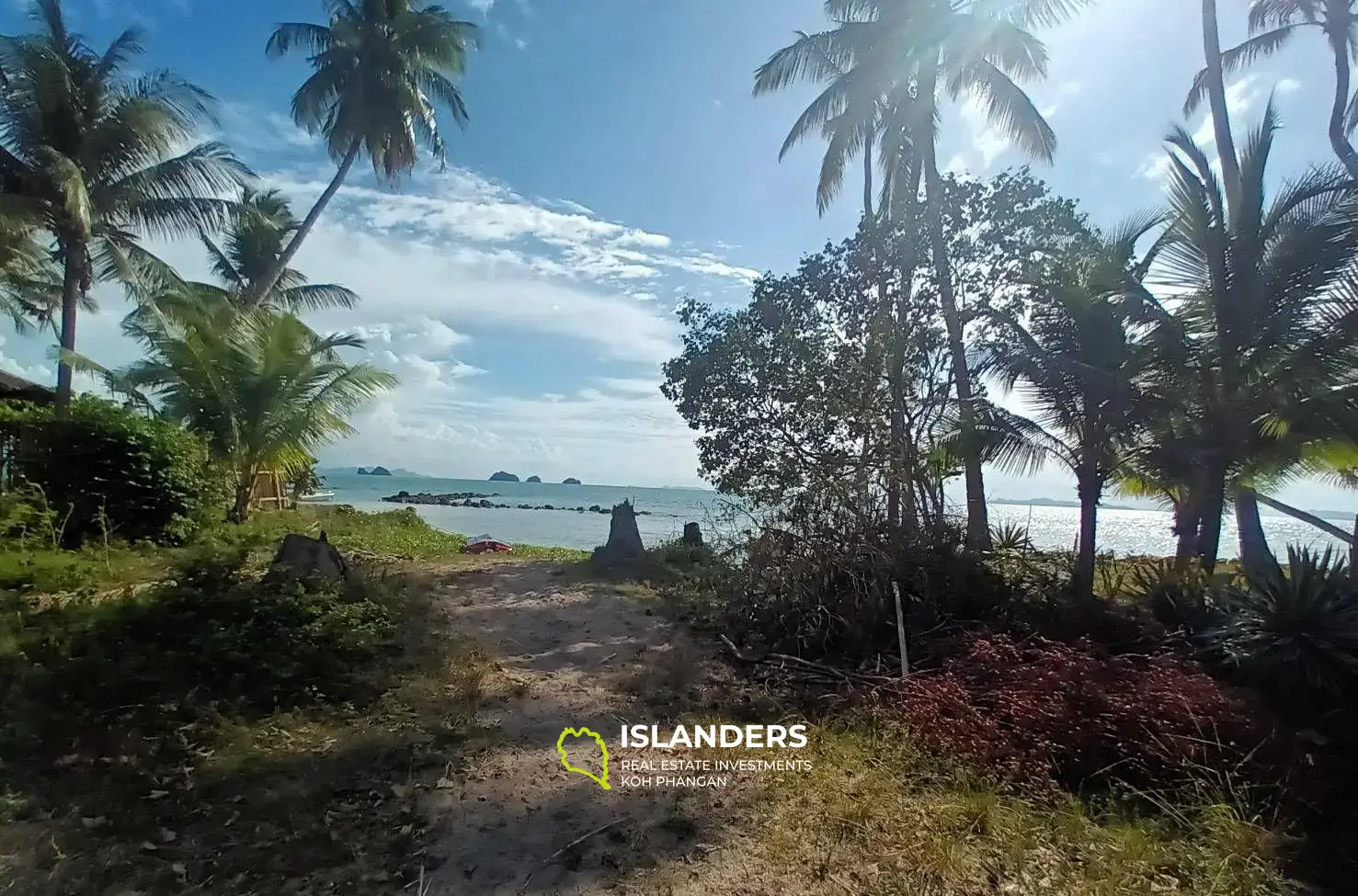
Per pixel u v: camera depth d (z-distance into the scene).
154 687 4.93
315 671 5.48
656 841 3.54
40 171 13.74
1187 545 9.85
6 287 17.94
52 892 2.91
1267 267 8.90
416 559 12.74
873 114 13.94
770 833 3.65
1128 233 10.13
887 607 7.37
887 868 3.36
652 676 6.16
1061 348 9.07
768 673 6.56
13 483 10.70
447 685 5.59
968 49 12.67
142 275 15.79
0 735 4.10
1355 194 8.47
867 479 8.83
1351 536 9.16
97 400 12.33
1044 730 4.80
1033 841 3.72
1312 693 5.45
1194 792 4.36
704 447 10.05
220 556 7.16
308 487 21.12
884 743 4.86
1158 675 5.38
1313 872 3.66
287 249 19.62
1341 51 14.27
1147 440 9.59
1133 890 3.32
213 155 15.69
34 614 6.39
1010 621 7.34
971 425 9.13
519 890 3.10
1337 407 8.36
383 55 19.67
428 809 3.74
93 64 14.44
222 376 13.92
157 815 3.52
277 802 3.70
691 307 10.70
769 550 8.24
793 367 9.52
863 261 9.42
